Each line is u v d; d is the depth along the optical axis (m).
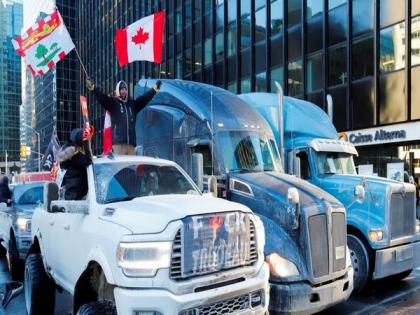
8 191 10.57
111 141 7.61
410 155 17.84
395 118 18.02
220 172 7.41
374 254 7.50
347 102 19.88
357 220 7.64
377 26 18.64
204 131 7.91
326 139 9.59
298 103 10.61
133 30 8.51
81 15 66.38
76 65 71.44
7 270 9.67
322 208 5.93
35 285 6.01
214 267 4.04
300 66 22.39
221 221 4.16
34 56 7.42
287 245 5.77
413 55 17.42
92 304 4.11
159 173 5.57
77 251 4.71
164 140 9.09
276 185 6.51
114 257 3.89
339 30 20.33
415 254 8.06
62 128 69.69
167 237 3.82
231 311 4.05
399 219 7.82
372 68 18.84
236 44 26.88
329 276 5.84
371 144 19.02
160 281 3.76
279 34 23.77
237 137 7.82
